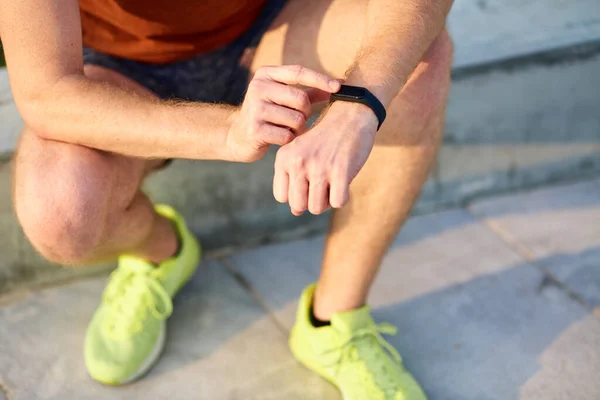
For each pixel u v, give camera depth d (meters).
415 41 1.21
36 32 1.21
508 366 1.67
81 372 1.62
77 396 1.57
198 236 1.97
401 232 2.10
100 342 1.62
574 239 2.07
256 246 2.04
